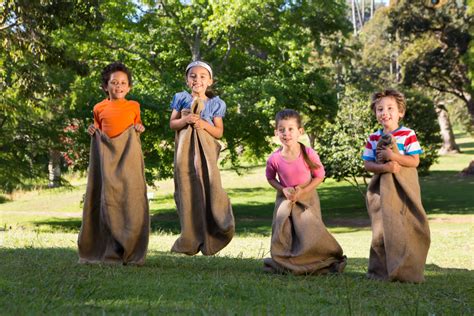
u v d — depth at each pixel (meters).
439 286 5.46
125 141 6.10
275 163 6.16
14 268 5.33
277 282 5.20
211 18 26.23
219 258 7.31
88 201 6.09
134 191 6.03
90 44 27.30
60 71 25.52
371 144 6.17
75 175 49.03
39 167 26.72
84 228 6.06
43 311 3.55
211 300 4.15
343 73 51.47
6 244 8.77
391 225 5.80
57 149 26.80
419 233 5.81
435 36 44.53
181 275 5.32
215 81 28.44
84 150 27.31
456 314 4.11
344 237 18.67
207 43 29.66
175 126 6.27
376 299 4.60
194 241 6.13
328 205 34.31
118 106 6.18
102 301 3.95
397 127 6.19
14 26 20.73
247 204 35.16
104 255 6.02
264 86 26.86
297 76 28.31
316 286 5.07
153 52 28.58
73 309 3.65
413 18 43.50
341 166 27.92
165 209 34.44
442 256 11.80
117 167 6.04
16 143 25.88
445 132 56.38
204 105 6.31
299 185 6.05
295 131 6.08
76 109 26.25
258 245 11.38
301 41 28.78
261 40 28.36
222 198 6.10
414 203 5.83
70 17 20.48
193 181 6.18
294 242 5.93
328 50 42.78
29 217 32.06
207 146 6.18
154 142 27.30
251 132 27.94
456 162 49.78
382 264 5.88
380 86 53.66
